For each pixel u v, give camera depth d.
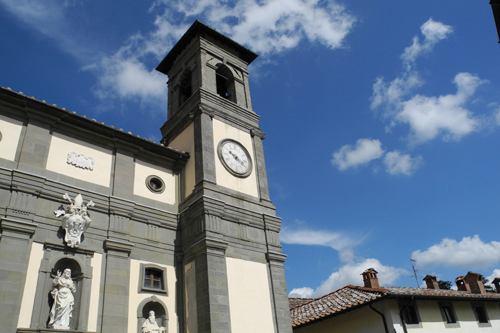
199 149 22.72
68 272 16.73
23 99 18.47
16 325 14.89
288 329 20.64
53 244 16.97
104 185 19.89
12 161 17.53
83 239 17.92
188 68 27.95
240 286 19.97
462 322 27.39
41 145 18.53
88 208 18.66
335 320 26.88
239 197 22.52
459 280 36.19
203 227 20.03
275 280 21.48
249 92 28.53
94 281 17.47
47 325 15.70
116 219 19.25
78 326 16.22
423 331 24.73
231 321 18.77
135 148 21.75
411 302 25.08
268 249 22.16
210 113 24.28
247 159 24.77
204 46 27.66
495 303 30.94
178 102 27.58
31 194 17.16
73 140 19.86
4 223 15.93
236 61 29.23
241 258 20.73
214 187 21.67
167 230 20.94
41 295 15.97
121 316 17.38
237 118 25.78
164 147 22.44
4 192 16.59
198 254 19.72
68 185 18.47
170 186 22.53
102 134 20.73
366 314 25.14
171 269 20.09
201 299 18.69
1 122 17.94
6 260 15.46
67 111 19.52
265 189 24.36
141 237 19.84
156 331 18.06
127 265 18.59
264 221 22.78
